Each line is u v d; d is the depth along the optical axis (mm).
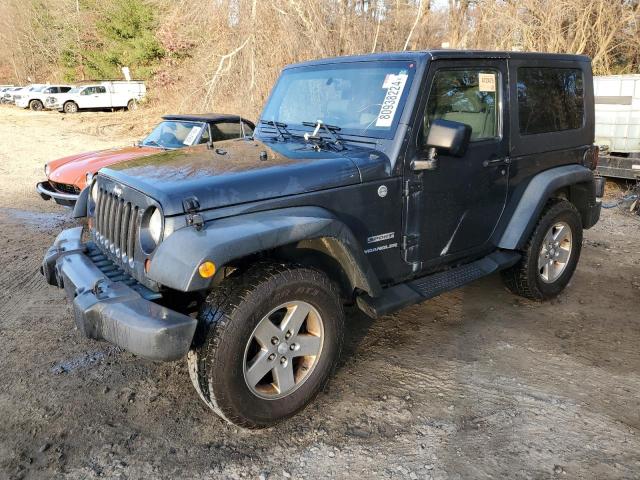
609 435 2959
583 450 2844
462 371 3607
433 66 3443
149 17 30391
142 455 2846
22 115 27547
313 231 2896
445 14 15250
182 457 2830
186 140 7547
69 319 4418
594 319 4367
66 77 37844
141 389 3434
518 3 12805
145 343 2531
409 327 4238
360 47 13875
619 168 8195
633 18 12234
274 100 4316
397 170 3373
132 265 2959
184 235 2637
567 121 4602
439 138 3203
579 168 4602
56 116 26984
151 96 29547
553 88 4414
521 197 4246
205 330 2750
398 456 2820
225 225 2729
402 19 14891
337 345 3182
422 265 3717
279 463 2785
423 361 3742
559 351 3863
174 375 3590
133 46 31438
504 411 3176
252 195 2875
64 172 7027
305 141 3707
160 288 2832
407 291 3578
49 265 3475
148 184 2859
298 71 4207
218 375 2709
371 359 3768
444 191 3676
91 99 29406
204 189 2773
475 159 3812
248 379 2840
